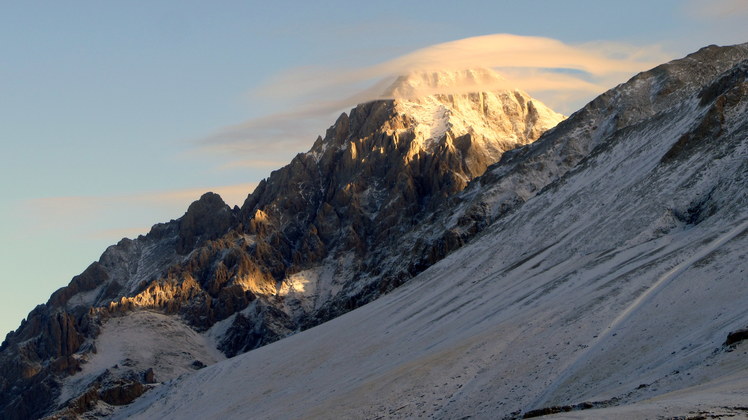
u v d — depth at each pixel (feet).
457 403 498.69
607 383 441.27
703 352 412.57
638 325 492.95
